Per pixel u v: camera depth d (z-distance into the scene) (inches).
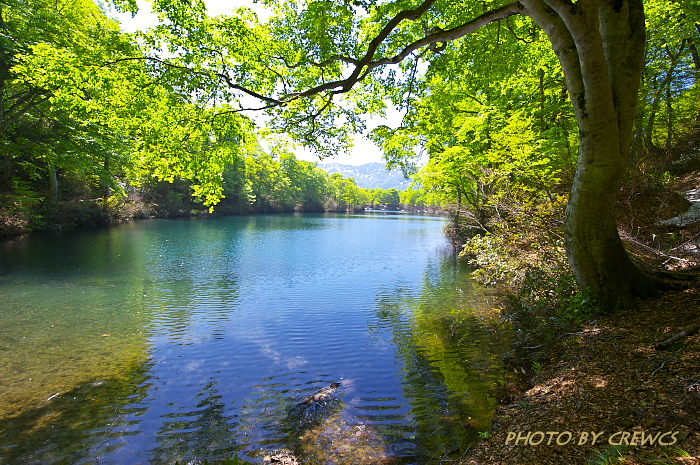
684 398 105.2
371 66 265.3
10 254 607.2
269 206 2711.6
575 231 196.2
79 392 185.2
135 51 303.3
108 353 236.2
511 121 405.1
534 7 187.2
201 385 192.9
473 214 487.8
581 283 205.0
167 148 335.9
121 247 733.3
